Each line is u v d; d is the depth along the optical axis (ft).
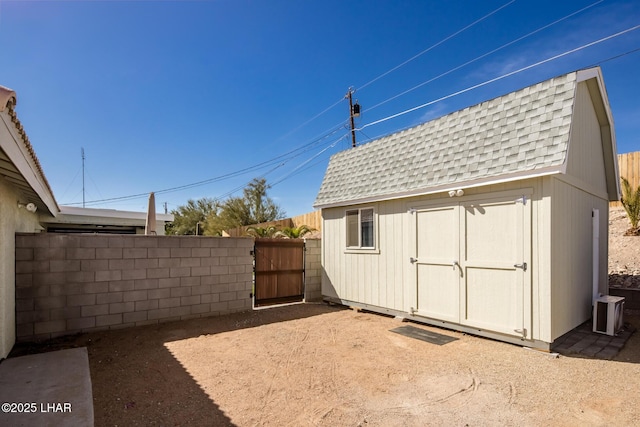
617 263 30.42
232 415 9.96
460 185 18.63
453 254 19.40
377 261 24.48
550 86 17.26
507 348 16.30
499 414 9.98
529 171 15.78
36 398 10.64
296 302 29.60
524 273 16.16
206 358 15.11
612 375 12.87
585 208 20.15
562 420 9.60
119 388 11.84
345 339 18.15
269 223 75.97
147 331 19.70
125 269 20.43
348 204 26.53
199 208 120.06
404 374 13.20
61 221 39.14
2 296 14.14
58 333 18.19
